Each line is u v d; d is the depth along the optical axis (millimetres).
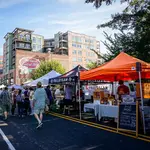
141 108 7289
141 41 15438
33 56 81875
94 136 7117
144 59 15680
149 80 13000
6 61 97562
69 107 13281
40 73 57531
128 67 7855
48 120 11102
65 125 9398
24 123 10453
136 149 5539
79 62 96000
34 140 6926
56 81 13570
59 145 6219
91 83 15453
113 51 19188
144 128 7105
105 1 14086
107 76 11367
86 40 100938
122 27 16750
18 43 91250
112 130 7879
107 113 9289
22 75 78750
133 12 15461
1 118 12469
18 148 6055
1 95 12070
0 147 6203
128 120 7297
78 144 6246
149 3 14289
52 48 103750
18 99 13289
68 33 95688
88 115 12312
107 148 5734
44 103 9148
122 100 8430
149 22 14938
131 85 16078
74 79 11406
